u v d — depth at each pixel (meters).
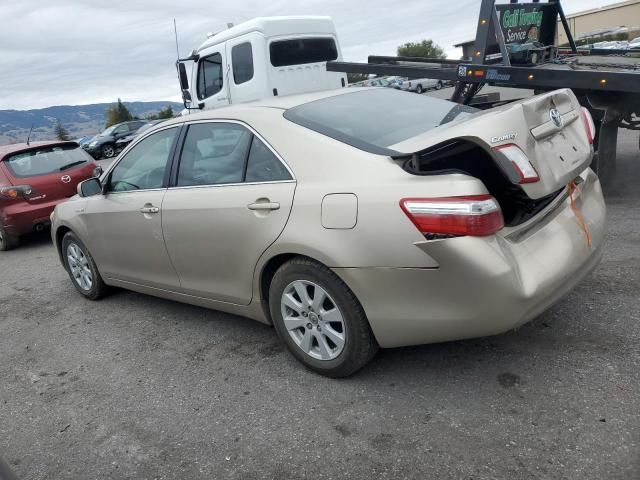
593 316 3.31
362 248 2.62
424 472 2.29
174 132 3.82
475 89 6.43
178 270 3.78
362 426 2.64
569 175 2.71
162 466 2.59
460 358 3.08
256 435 2.71
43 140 8.53
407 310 2.61
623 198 5.77
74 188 7.96
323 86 9.29
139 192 3.98
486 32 5.98
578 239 2.84
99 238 4.45
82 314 4.79
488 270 2.37
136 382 3.42
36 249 7.82
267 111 3.29
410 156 2.64
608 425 2.38
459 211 2.37
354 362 2.89
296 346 3.16
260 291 3.26
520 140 2.52
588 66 5.71
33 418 3.18
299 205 2.86
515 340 3.17
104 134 25.05
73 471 2.66
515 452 2.32
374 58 6.83
